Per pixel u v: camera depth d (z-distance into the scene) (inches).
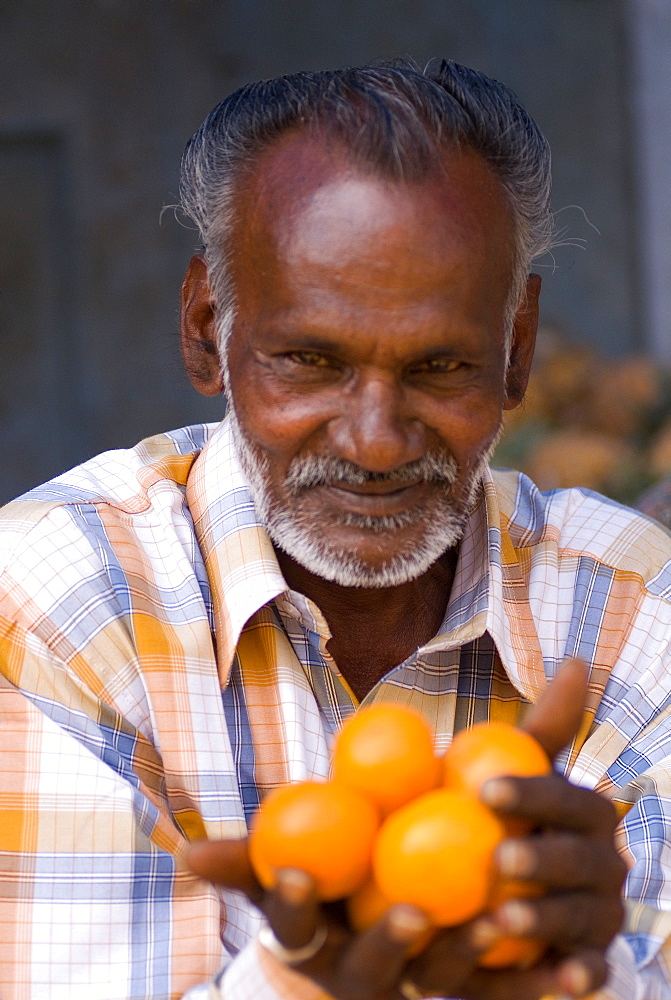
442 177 52.5
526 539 68.0
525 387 65.7
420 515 55.4
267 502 56.6
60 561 59.2
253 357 55.1
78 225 229.6
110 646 57.4
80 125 228.2
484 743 39.6
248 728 58.8
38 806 54.3
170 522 62.2
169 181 230.4
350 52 230.1
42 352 231.8
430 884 36.1
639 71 224.8
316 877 36.9
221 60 230.5
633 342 229.3
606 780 61.8
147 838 54.1
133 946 53.1
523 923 36.1
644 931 53.2
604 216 229.1
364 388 52.7
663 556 68.1
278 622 60.6
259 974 42.8
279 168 53.5
